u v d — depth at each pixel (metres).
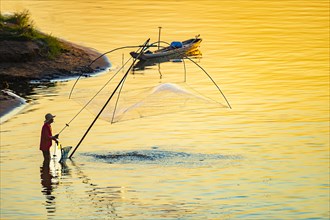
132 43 168.88
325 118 113.69
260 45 171.25
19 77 132.12
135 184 85.25
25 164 91.12
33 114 112.12
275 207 80.06
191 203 80.75
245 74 144.12
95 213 78.56
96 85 131.50
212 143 100.19
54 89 127.12
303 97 126.75
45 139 92.25
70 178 86.88
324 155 96.06
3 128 105.38
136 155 94.00
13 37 142.00
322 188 85.31
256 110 118.25
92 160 92.19
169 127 107.44
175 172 88.69
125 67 147.75
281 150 97.75
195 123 109.81
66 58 143.25
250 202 81.38
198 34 181.88
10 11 195.38
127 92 118.38
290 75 143.25
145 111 96.00
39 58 139.75
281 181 86.94
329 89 132.50
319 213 78.94
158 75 142.88
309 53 163.38
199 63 154.00
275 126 109.19
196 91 130.75
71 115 112.06
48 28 179.25
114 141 100.38
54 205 80.31
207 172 88.81
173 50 157.75
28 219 76.81
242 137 103.31
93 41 167.88
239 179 87.12
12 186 84.62
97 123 108.69
